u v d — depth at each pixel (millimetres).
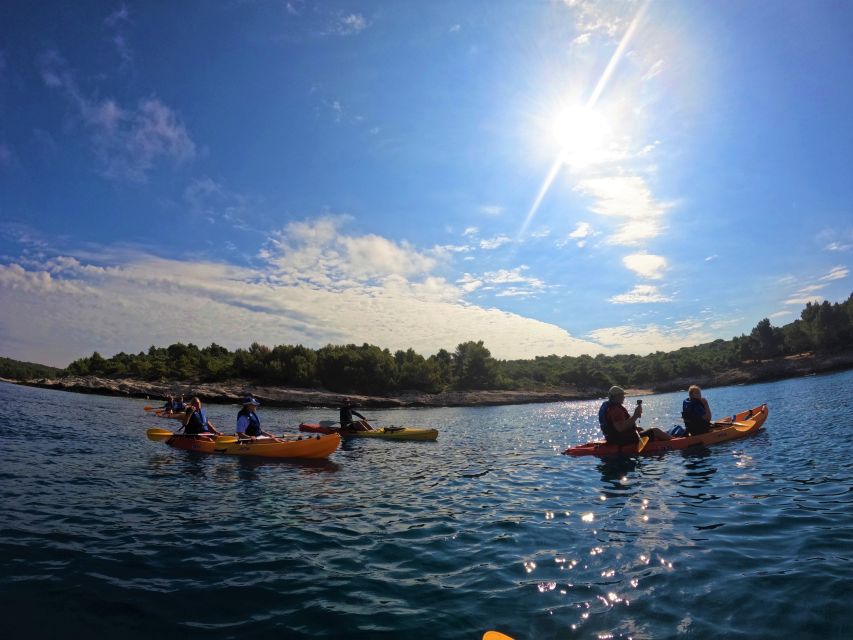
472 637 3637
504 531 6273
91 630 3779
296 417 33188
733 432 13414
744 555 5016
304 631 3760
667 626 3689
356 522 6824
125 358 79688
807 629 3547
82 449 13516
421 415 42250
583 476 9859
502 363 97750
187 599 4328
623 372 89438
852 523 5848
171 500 8055
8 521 6520
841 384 40062
